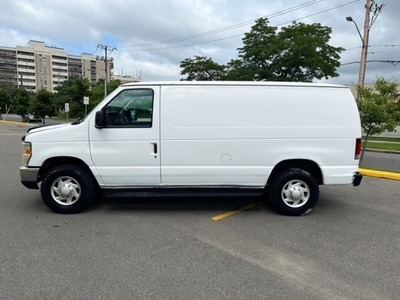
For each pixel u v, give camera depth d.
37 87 117.44
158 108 4.53
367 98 8.95
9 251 3.47
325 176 4.74
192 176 4.66
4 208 4.98
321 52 23.84
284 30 24.50
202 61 34.06
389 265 3.28
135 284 2.85
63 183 4.71
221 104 4.58
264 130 4.62
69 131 4.53
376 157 13.02
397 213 5.05
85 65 126.56
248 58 26.42
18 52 113.06
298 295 2.71
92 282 2.87
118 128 4.52
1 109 46.81
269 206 5.30
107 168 4.59
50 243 3.69
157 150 4.57
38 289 2.74
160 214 4.82
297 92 4.65
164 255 3.43
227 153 4.63
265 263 3.29
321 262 3.32
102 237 3.89
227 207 5.21
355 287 2.85
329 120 4.68
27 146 4.55
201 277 2.99
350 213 5.02
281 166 4.86
